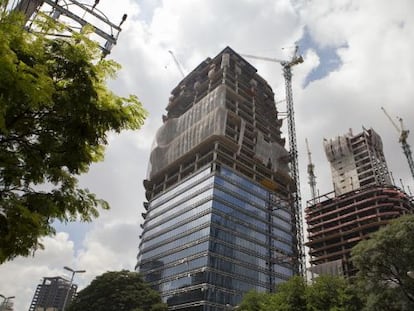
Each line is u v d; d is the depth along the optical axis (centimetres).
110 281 6856
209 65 13725
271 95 14262
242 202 9894
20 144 809
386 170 16588
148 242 10819
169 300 8650
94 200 965
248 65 13925
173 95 14912
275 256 9888
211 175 9731
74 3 1900
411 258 3550
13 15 739
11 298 8756
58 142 839
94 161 938
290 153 13025
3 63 619
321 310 3688
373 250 3819
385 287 3709
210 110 11525
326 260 13938
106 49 1912
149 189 12719
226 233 9006
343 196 15175
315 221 15562
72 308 6656
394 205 13338
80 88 805
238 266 8775
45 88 686
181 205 10244
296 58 15000
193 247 8875
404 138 16625
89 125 843
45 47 802
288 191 11994
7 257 805
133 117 898
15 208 775
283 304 3956
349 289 3856
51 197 887
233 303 8169
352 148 17262
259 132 12131
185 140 11631
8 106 683
